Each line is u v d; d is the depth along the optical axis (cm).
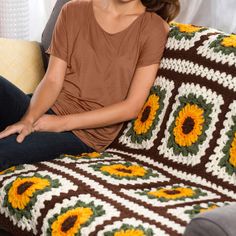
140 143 203
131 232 141
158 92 203
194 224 121
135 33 206
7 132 194
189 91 193
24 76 238
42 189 167
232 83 183
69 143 202
